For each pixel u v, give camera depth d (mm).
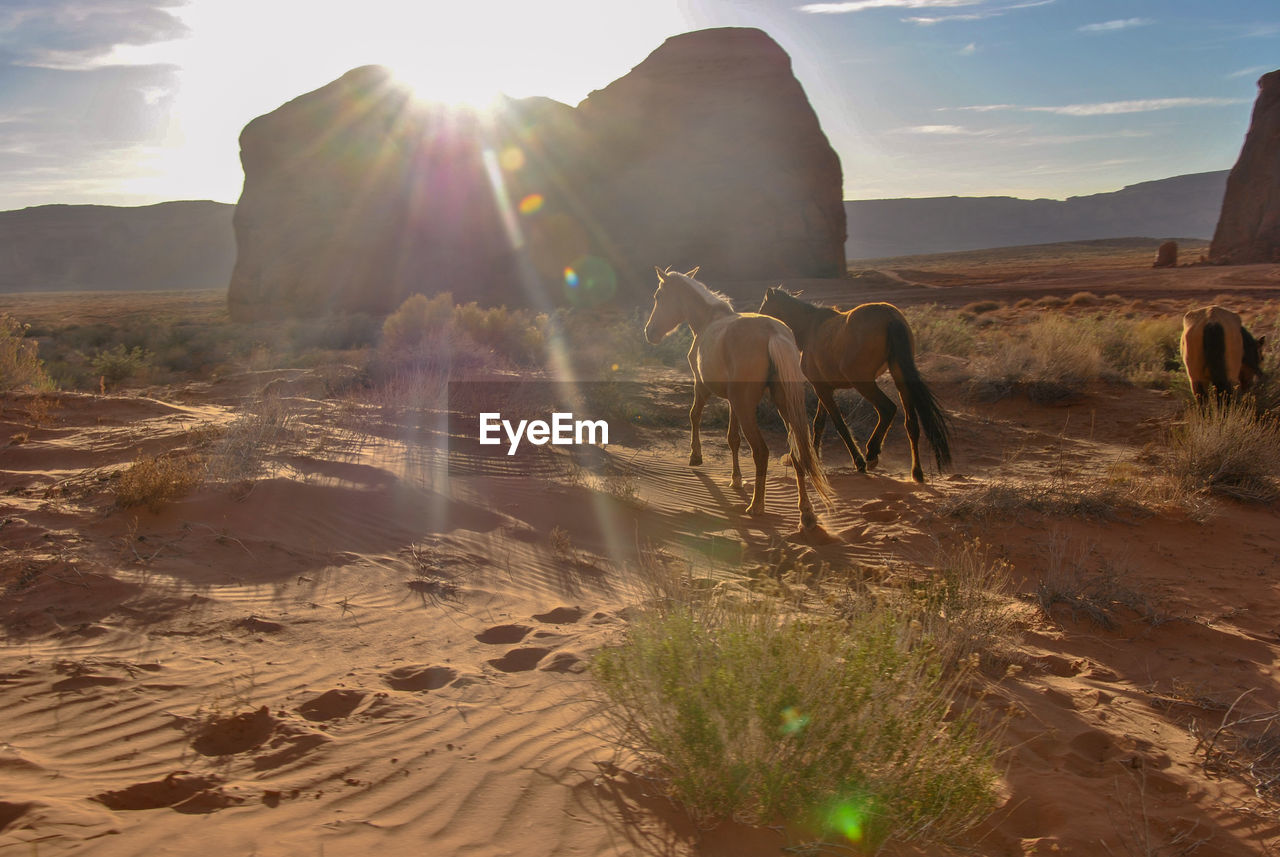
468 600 5641
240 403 13445
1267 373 13141
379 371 16094
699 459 11281
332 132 66875
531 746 3625
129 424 9859
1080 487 9070
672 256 68375
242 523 6586
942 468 10094
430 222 65875
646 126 71562
